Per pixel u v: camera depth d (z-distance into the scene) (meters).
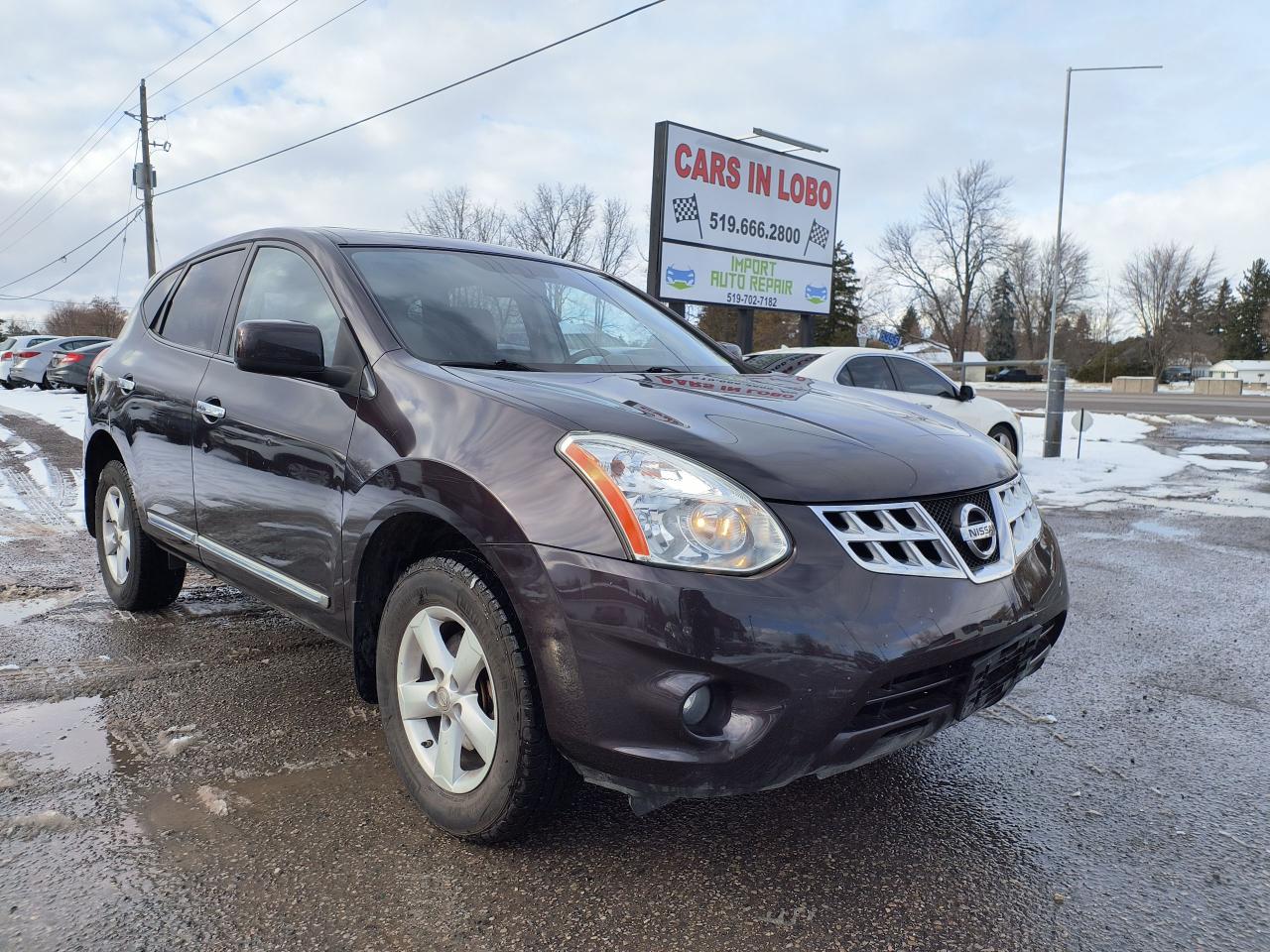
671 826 2.32
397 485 2.27
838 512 1.94
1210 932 1.93
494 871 2.10
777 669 1.81
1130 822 2.41
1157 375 79.62
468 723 2.14
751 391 2.66
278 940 1.83
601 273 3.83
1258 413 23.89
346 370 2.58
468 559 2.15
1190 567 5.54
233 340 3.26
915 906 2.00
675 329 3.61
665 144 13.14
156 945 1.81
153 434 3.51
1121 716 3.16
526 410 2.15
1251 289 97.81
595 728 1.88
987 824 2.38
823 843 2.27
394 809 2.37
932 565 2.01
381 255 3.01
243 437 2.91
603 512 1.91
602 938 1.87
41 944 1.80
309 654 3.57
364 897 1.98
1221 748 2.91
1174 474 10.21
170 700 3.09
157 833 2.23
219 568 3.14
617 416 2.12
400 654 2.33
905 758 2.80
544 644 1.92
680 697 1.81
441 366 2.49
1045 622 2.27
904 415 2.59
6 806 2.35
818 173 15.41
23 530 6.04
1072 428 17.02
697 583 1.83
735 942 1.86
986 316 79.62
